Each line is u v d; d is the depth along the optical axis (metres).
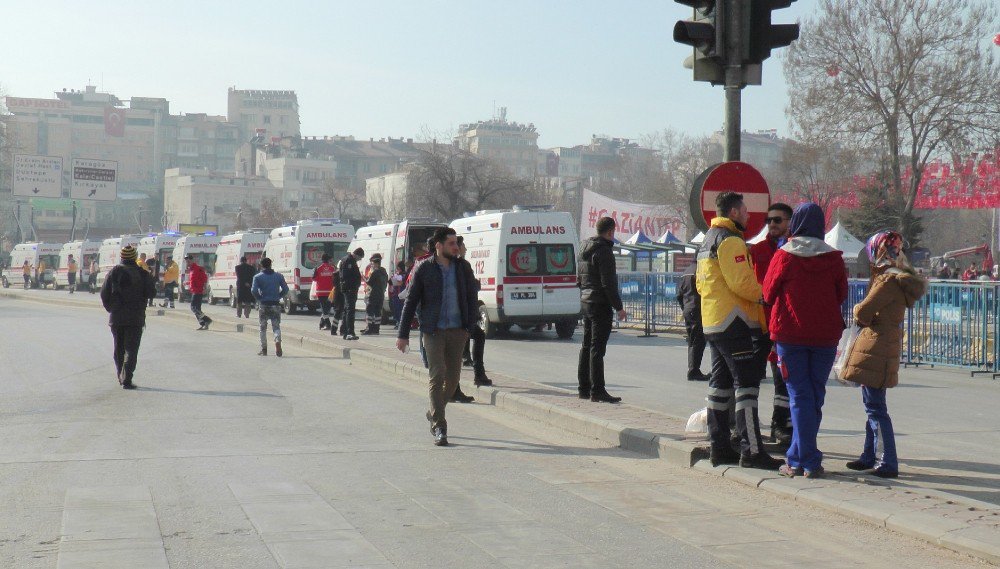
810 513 6.59
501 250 22.38
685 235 78.69
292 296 34.94
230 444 9.29
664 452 8.48
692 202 8.09
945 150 44.19
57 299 46.78
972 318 16.61
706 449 8.16
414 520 6.42
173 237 53.66
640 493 7.22
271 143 182.12
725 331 7.56
